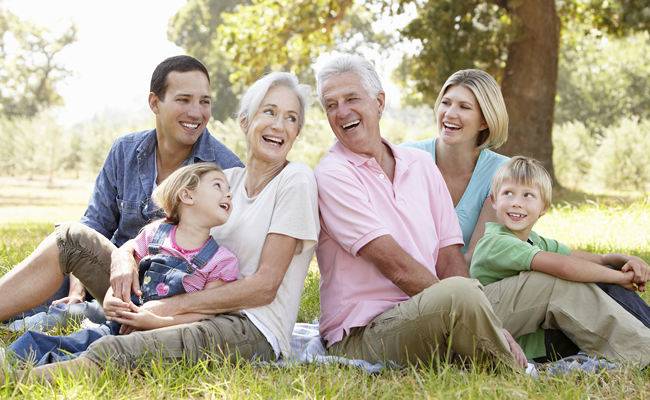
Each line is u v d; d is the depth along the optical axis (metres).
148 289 2.44
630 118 35.09
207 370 2.16
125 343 2.15
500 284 2.70
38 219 13.67
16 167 33.28
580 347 2.51
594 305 2.49
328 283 2.71
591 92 36.53
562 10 16.20
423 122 30.72
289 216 2.50
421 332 2.27
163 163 3.54
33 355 2.23
